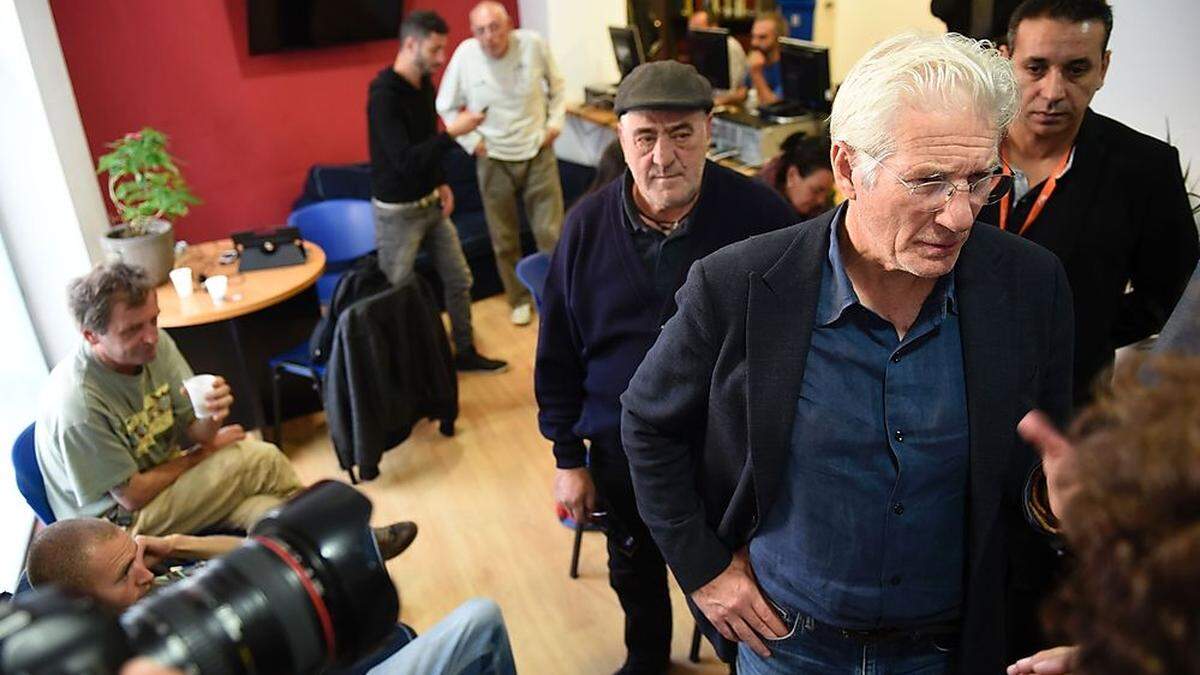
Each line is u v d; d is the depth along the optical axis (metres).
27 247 3.46
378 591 0.89
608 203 1.86
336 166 5.16
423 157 3.84
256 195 5.16
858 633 1.24
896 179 1.00
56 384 2.29
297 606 0.81
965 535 1.19
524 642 2.58
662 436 1.36
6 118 3.31
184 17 4.66
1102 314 1.73
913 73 0.99
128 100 4.66
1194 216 1.97
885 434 1.13
